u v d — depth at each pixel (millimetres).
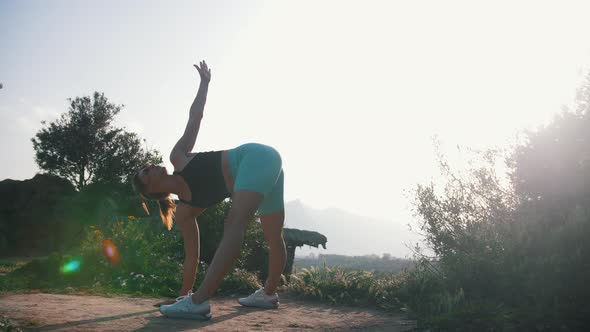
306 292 5520
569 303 3004
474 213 5871
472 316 2963
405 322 3578
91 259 6512
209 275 3289
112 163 32125
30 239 22047
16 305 3695
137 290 5762
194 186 3539
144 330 2797
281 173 4094
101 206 19375
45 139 33031
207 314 3346
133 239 7016
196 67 3785
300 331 3135
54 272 6105
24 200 23766
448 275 4371
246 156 3510
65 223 21406
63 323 2918
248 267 9133
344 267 6344
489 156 6125
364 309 4555
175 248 8414
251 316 3754
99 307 3824
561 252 3537
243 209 3324
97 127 33844
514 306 3350
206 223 8945
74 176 33281
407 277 5008
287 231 10812
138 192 3707
